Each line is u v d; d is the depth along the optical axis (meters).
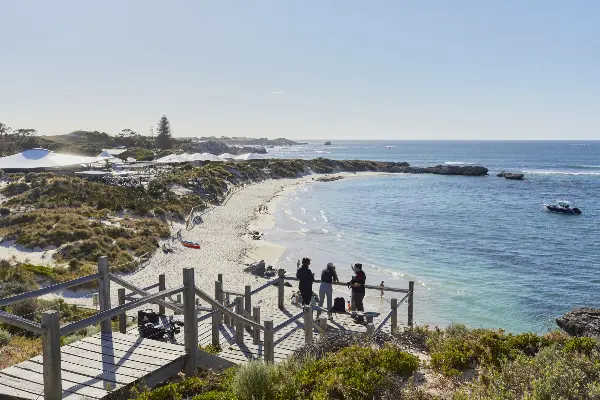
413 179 95.69
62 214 30.97
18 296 5.89
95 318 5.41
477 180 92.62
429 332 10.15
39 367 5.99
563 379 5.45
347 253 31.64
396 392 6.24
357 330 10.16
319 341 8.52
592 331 16.25
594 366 6.16
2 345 8.36
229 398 5.49
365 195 67.81
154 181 49.47
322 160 116.69
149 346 6.96
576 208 51.00
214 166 77.50
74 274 20.22
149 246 27.78
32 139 110.56
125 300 9.46
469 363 7.60
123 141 139.88
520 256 31.16
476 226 42.69
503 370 6.22
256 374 5.75
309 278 11.78
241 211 48.41
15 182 42.84
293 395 5.78
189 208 44.03
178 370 6.62
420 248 33.44
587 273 27.08
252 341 9.26
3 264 20.31
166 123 135.50
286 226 42.03
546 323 19.34
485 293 23.11
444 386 6.68
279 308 12.31
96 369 6.07
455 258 30.53
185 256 27.73
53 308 13.70
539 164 142.75
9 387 5.40
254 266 25.55
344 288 22.61
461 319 19.53
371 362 7.04
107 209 35.25
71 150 102.19
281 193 68.00
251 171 84.75
